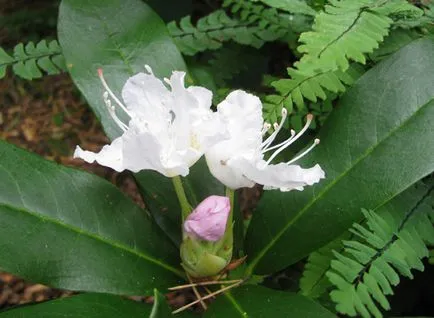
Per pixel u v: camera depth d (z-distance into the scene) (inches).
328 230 8.9
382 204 8.6
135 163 8.0
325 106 10.9
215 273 9.0
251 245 9.5
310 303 8.1
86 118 26.8
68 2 10.5
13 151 8.8
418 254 8.6
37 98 27.8
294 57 13.6
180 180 9.0
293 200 9.3
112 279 8.5
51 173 8.8
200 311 9.9
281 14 12.5
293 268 12.4
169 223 9.7
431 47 9.1
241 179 8.3
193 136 8.3
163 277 9.1
